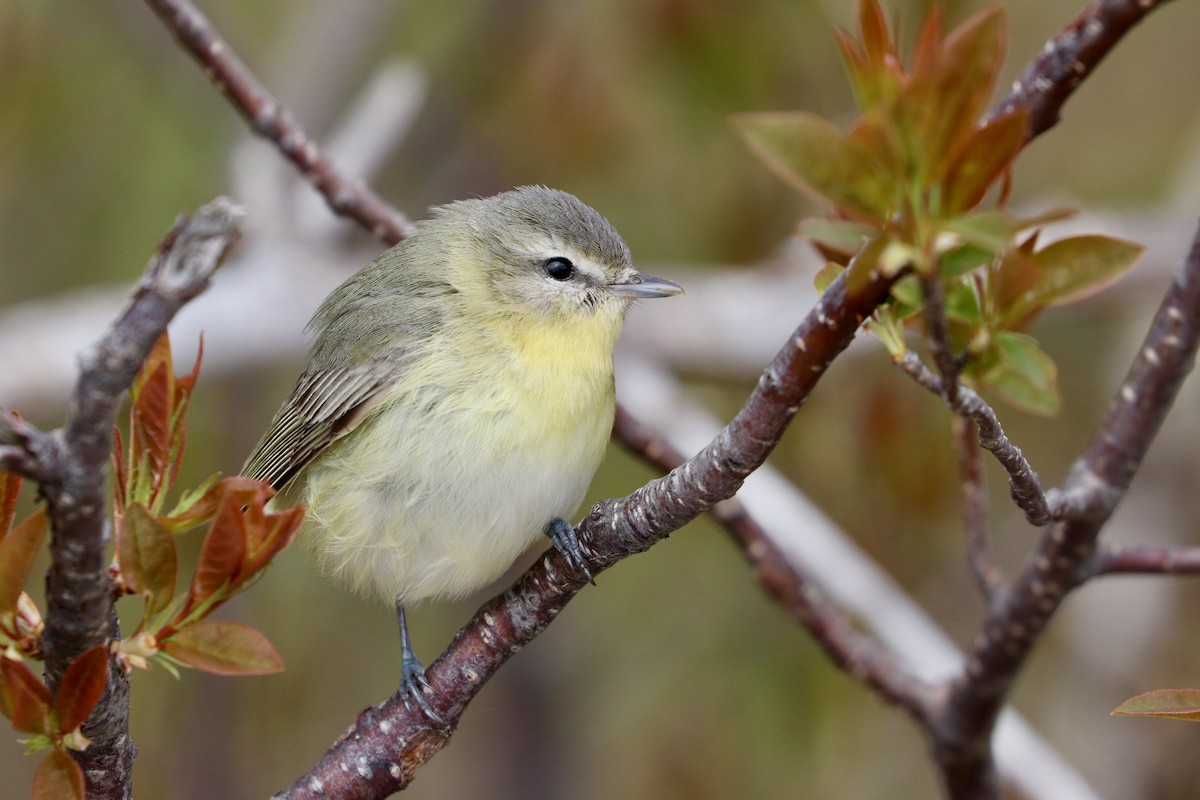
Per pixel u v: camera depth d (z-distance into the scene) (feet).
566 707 48.21
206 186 46.83
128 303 13.76
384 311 28.40
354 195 31.32
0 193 48.11
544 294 28.22
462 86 46.83
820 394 41.27
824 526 34.04
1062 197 44.60
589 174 45.78
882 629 32.99
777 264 43.50
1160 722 40.42
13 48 46.44
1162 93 48.34
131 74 48.80
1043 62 21.34
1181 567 23.82
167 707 44.27
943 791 28.99
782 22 41.65
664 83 43.34
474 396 26.81
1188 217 44.14
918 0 35.37
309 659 46.39
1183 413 41.45
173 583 16.40
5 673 15.79
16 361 38.11
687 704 44.34
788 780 42.68
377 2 46.52
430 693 21.61
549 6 45.34
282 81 46.98
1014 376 19.11
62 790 16.06
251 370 40.37
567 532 27.22
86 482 14.34
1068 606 43.50
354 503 26.99
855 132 15.55
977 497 25.44
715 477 18.58
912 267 15.47
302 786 21.54
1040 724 43.86
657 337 42.04
